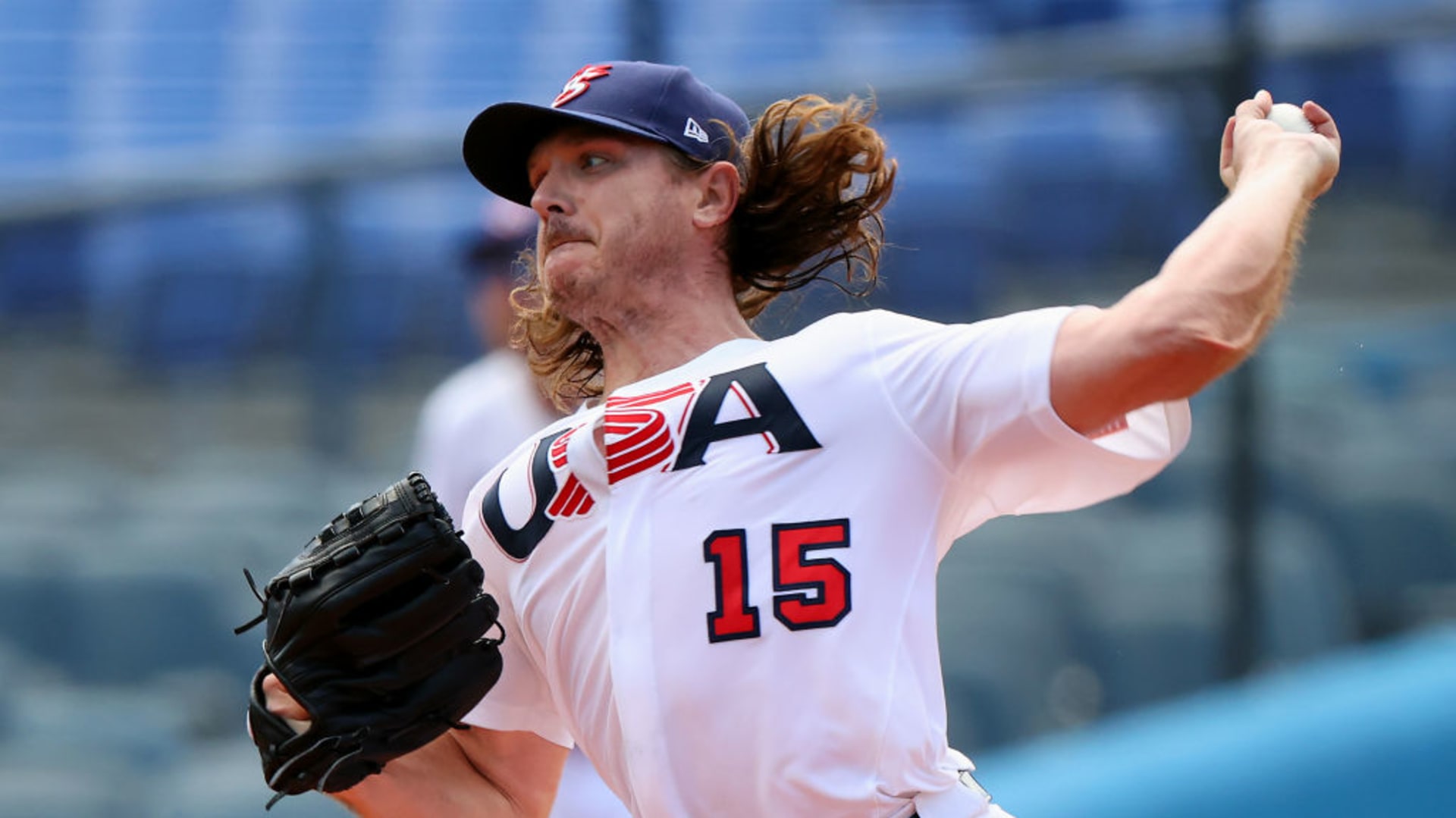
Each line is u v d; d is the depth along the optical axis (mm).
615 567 7465
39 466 25641
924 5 28141
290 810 19641
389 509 7746
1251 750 17062
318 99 30172
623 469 7523
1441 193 27031
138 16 30938
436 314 25750
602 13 29953
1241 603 19359
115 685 22484
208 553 22953
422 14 30359
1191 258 6742
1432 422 22250
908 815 7258
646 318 8031
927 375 7246
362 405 25188
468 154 8320
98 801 19922
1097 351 6758
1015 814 16953
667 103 7953
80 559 22859
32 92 30656
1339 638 20734
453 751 8664
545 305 9047
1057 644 21141
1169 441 7191
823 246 8586
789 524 7223
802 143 8383
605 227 7926
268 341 26234
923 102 22703
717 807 7336
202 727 21641
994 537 22062
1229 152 7508
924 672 7309
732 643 7211
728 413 7391
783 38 28250
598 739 7895
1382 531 21484
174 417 26188
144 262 27109
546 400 14109
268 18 30719
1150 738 17844
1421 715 17109
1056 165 25453
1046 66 21875
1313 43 21234
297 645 7805
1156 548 21547
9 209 25297
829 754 7109
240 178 24156
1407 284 26000
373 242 25828
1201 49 20812
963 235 25688
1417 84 27156
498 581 8195
